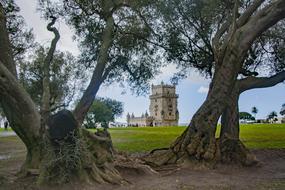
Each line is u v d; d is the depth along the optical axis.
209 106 14.68
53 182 10.24
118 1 17.02
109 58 19.11
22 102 10.84
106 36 16.39
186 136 14.70
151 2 17.81
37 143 11.31
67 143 10.12
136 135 42.12
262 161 16.73
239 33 14.67
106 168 11.19
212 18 18.28
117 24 18.66
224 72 14.80
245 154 14.76
